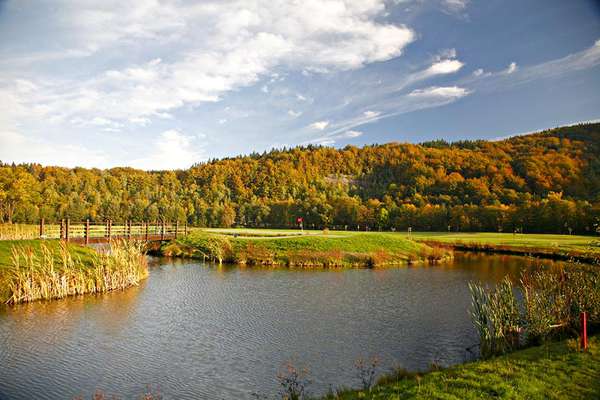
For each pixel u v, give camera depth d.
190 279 38.19
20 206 91.75
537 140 184.75
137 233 55.97
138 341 20.83
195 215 148.25
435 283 37.31
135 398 14.95
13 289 27.19
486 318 21.52
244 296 31.22
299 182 190.25
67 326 22.95
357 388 15.30
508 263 52.09
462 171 172.75
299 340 21.22
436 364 17.17
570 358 14.71
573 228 100.81
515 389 11.94
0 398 14.81
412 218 134.38
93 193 136.38
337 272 43.88
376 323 24.22
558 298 20.64
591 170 140.38
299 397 14.68
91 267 33.81
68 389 15.61
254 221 152.25
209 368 17.62
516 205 123.06
